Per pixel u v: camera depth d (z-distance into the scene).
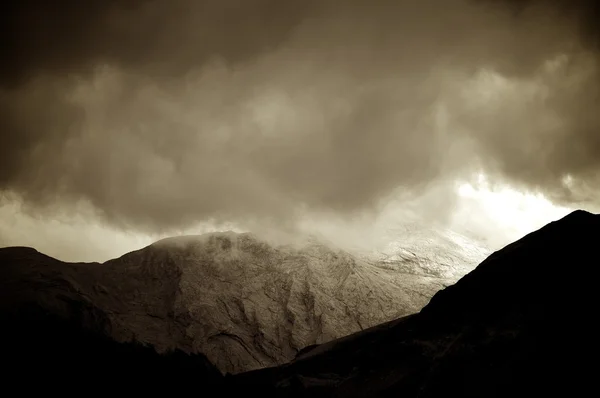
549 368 194.12
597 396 182.38
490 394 197.12
